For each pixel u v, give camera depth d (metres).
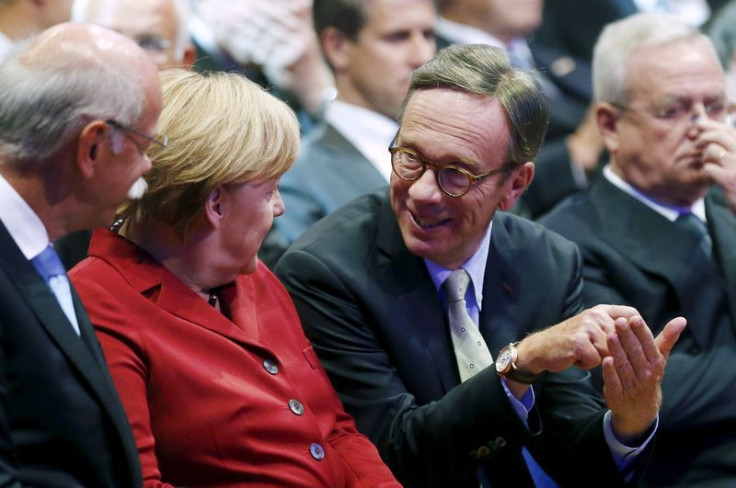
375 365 8.58
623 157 11.16
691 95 10.82
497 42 16.05
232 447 7.21
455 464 8.16
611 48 11.13
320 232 8.95
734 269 10.94
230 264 7.49
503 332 8.80
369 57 13.29
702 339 10.66
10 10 12.10
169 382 7.12
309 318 8.66
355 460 8.02
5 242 6.14
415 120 8.22
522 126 8.30
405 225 8.43
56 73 6.09
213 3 14.17
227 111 7.23
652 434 8.46
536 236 9.28
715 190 11.62
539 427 8.26
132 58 6.32
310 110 14.11
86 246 10.51
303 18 14.12
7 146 6.09
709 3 18.38
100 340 6.95
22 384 6.06
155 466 6.87
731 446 10.47
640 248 10.84
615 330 7.71
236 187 7.28
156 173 7.13
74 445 6.19
